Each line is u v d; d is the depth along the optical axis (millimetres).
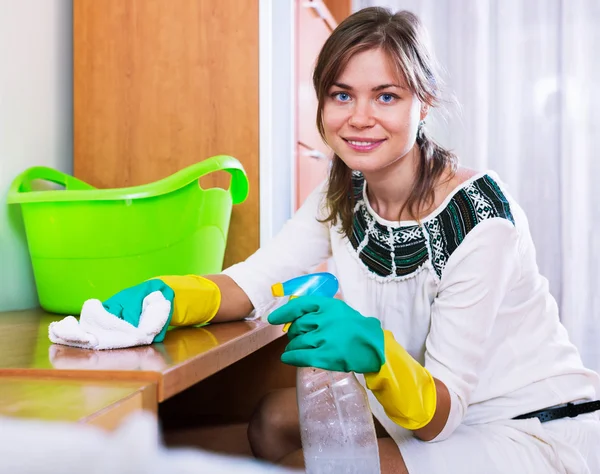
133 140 1731
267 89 1670
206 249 1436
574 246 2600
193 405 1524
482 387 1008
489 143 2678
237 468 474
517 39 2664
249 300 1153
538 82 2650
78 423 518
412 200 1018
